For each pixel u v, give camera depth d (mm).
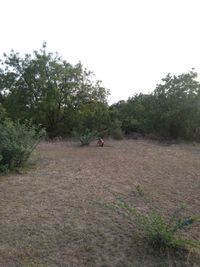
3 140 9555
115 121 21625
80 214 5996
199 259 4496
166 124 20203
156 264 4383
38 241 4980
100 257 4562
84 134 18469
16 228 5398
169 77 20531
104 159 11695
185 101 19859
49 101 22359
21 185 7871
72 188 7645
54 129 23297
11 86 23500
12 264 4375
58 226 5484
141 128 21516
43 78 22625
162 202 6828
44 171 9430
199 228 5516
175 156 12805
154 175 9242
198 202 6891
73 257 4562
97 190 7531
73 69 23188
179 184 8305
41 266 4332
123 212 5961
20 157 9758
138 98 23656
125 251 4699
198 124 20047
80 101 23547
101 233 5238
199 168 10375
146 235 4984
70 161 11141
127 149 14695
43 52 23328
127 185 8086
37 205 6453
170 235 4711
